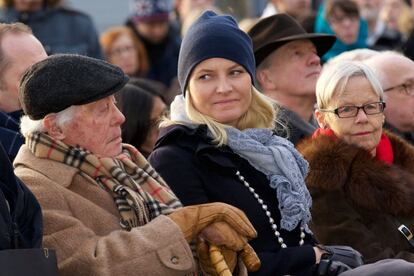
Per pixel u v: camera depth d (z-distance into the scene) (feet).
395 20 64.28
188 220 27.09
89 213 26.99
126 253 25.91
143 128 37.01
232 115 30.60
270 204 30.45
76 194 27.12
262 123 31.76
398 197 33.01
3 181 24.97
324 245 32.01
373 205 32.83
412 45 47.85
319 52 40.01
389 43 62.44
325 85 34.14
